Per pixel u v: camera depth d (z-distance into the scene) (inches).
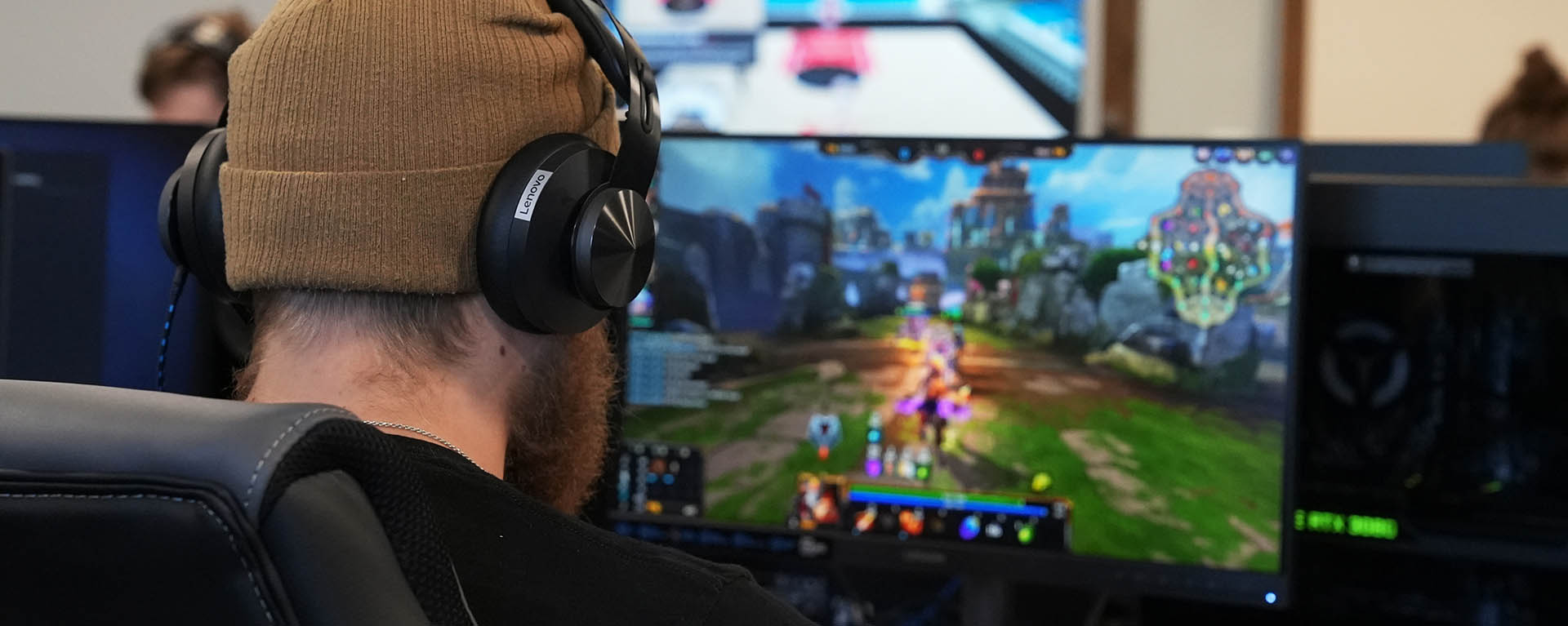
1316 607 50.3
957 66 124.2
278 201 22.2
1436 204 48.2
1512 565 48.6
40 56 124.2
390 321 23.0
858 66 125.5
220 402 16.3
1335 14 121.5
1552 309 48.0
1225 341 44.1
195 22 85.3
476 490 21.8
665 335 48.7
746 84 126.7
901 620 51.4
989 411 46.1
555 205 23.3
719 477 48.5
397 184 22.2
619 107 30.7
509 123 23.2
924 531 46.8
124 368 49.4
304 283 22.5
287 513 15.0
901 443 46.9
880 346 46.9
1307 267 50.1
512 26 23.6
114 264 49.3
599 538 22.2
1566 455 48.2
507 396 24.8
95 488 15.1
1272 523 43.9
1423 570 49.4
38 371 49.6
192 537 15.0
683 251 48.4
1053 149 45.2
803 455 47.8
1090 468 45.4
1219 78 123.6
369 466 16.3
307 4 22.9
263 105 22.5
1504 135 105.4
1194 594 44.6
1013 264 45.7
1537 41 118.6
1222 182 43.9
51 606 16.2
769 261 47.7
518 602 20.8
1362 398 50.2
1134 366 44.9
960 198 46.0
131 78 123.8
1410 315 49.6
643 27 127.4
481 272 23.0
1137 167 44.6
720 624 21.6
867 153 46.6
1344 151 56.2
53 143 49.1
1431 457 49.8
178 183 26.5
